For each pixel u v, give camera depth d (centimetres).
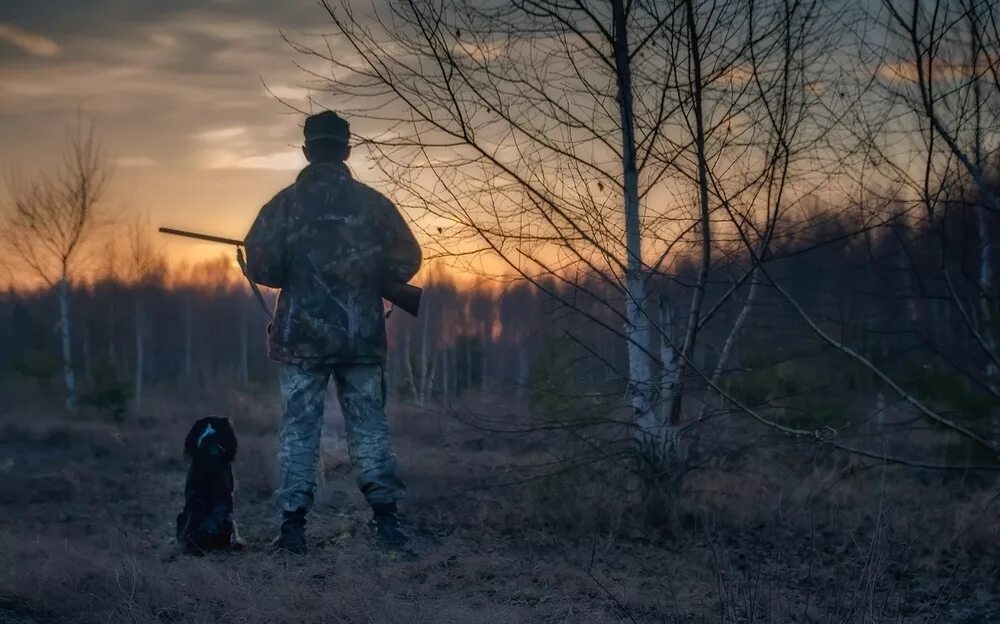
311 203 645
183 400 2705
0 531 685
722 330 759
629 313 715
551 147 671
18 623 444
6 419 1700
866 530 678
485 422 768
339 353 636
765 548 644
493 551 634
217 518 618
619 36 673
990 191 480
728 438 758
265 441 1302
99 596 482
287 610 464
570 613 476
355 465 651
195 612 465
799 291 709
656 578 563
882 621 465
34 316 3266
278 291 678
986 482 887
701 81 644
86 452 1217
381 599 477
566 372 755
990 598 539
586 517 718
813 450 753
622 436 749
